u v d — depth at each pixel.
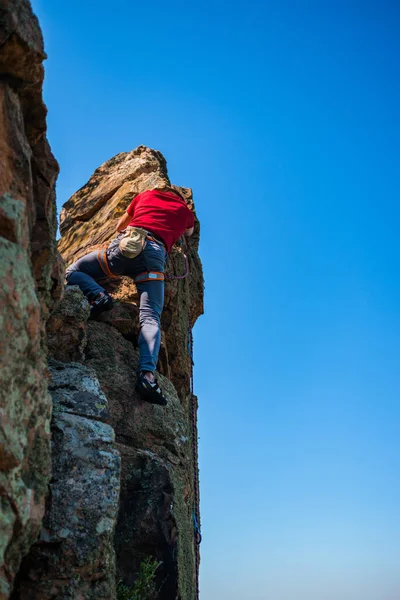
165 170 8.30
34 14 3.47
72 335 4.95
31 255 3.60
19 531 2.93
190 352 7.09
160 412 5.39
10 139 3.36
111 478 3.75
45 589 3.33
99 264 5.70
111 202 7.73
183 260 6.95
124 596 4.18
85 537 3.49
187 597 4.91
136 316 5.84
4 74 3.42
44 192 3.72
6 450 2.84
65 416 3.97
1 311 2.90
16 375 2.99
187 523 5.22
